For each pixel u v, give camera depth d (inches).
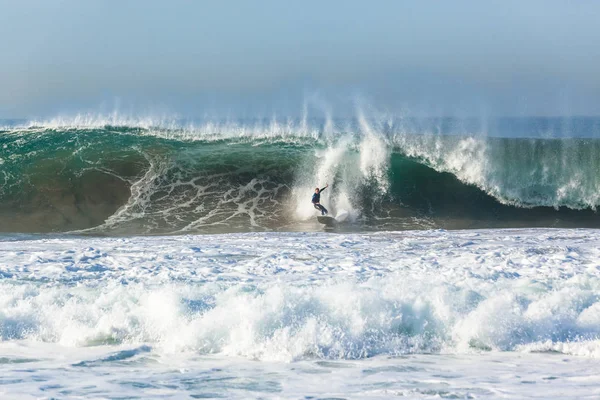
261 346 938.1
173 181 3112.7
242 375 824.9
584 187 3147.1
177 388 765.3
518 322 994.1
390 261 1601.9
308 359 911.0
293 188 3097.9
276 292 1042.7
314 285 1254.3
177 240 2110.0
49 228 2699.3
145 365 871.1
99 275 1396.4
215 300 1063.6
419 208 3041.3
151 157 3243.1
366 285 1159.0
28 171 3110.2
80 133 3390.7
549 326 994.7
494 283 1221.1
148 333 989.2
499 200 3137.3
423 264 1546.5
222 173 3152.1
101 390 748.6
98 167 3157.0
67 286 1251.2
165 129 3432.6
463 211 3053.6
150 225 2726.4
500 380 800.9
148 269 1473.9
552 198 3152.1
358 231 2659.9
